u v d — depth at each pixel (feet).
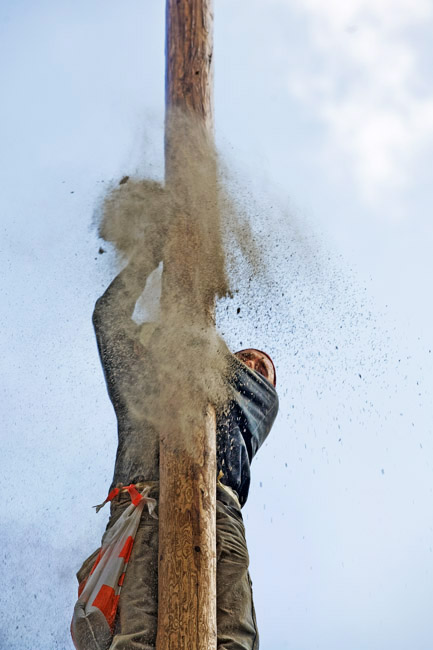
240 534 25.48
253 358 29.68
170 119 28.19
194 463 24.12
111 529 24.81
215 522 24.12
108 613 23.50
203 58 28.55
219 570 24.59
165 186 27.81
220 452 26.61
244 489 26.99
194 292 26.55
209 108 28.45
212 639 22.68
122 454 26.16
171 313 26.17
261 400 27.81
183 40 28.68
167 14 29.30
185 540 23.30
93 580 23.99
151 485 25.30
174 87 28.48
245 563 25.03
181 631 22.53
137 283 27.45
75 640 23.62
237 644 23.84
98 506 25.62
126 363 26.63
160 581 23.21
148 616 23.38
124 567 24.02
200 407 24.94
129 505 25.12
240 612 24.31
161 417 25.18
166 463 24.20
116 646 22.86
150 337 26.76
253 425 27.50
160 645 22.57
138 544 24.35
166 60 28.99
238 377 27.37
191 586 22.89
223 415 26.91
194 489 23.81
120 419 26.48
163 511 23.80
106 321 27.09
